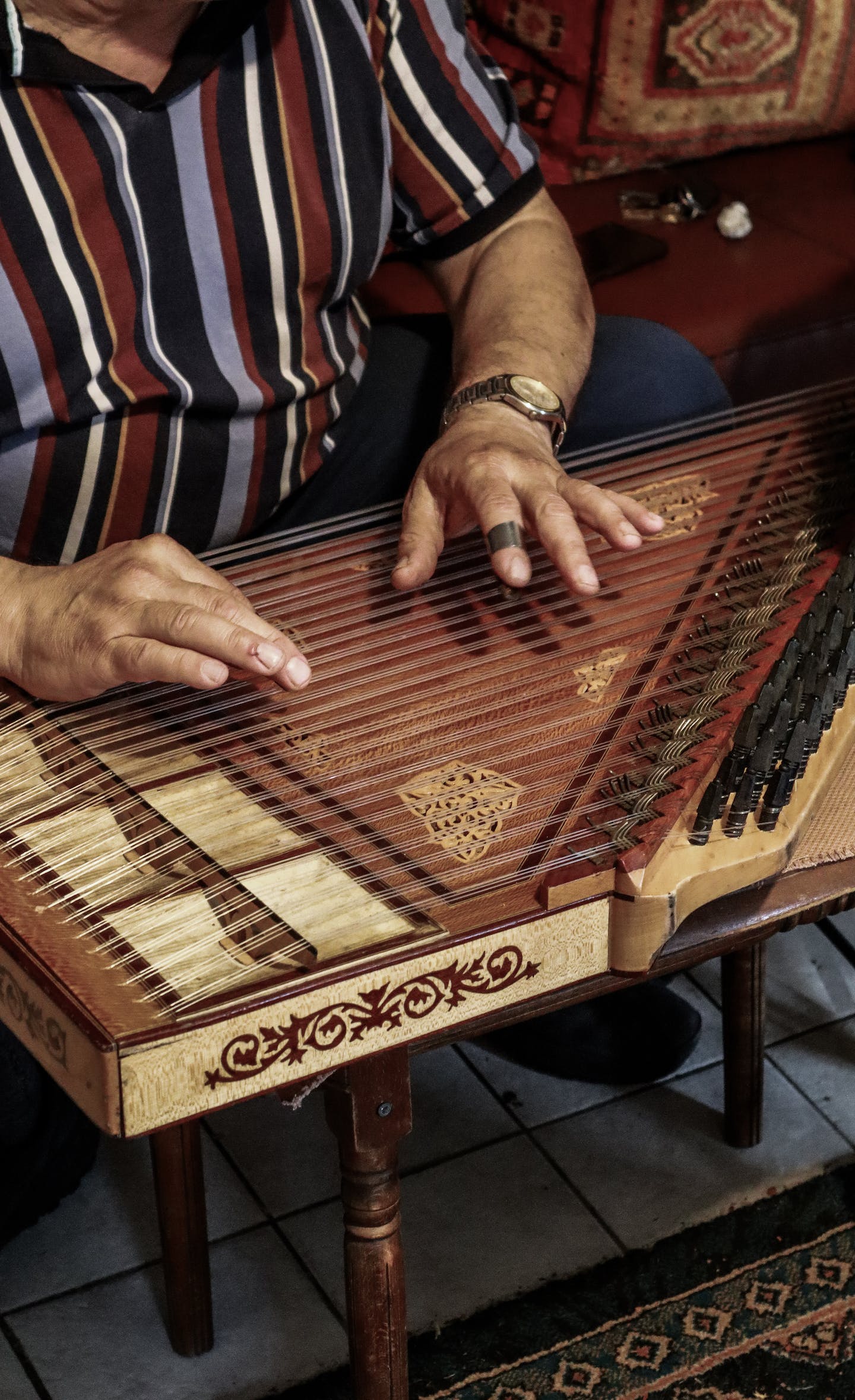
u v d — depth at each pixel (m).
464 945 0.92
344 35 1.50
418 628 1.24
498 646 1.21
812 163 2.93
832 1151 1.77
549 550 1.25
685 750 1.06
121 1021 0.84
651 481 1.46
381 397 1.73
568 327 1.64
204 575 1.14
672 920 1.00
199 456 1.51
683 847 1.01
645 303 2.47
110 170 1.37
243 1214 1.71
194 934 0.91
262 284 1.51
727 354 2.44
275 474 1.60
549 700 1.14
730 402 1.79
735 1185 1.73
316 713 1.12
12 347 1.36
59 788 1.04
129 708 1.13
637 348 1.75
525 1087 1.87
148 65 1.38
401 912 0.93
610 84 2.71
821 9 2.75
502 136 1.72
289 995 0.87
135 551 1.14
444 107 1.67
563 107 2.75
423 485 1.40
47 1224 1.70
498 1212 1.69
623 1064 1.85
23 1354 1.55
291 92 1.47
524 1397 1.48
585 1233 1.67
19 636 1.12
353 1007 0.90
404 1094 1.04
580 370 1.63
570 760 1.07
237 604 1.08
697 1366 1.51
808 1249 1.64
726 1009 1.69
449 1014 0.94
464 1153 1.77
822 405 1.63
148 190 1.40
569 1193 1.72
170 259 1.44
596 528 1.28
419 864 0.97
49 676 1.10
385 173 1.60
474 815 1.02
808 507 1.40
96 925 0.91
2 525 1.47
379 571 1.33
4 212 1.34
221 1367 1.54
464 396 1.50
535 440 1.44
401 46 1.62
